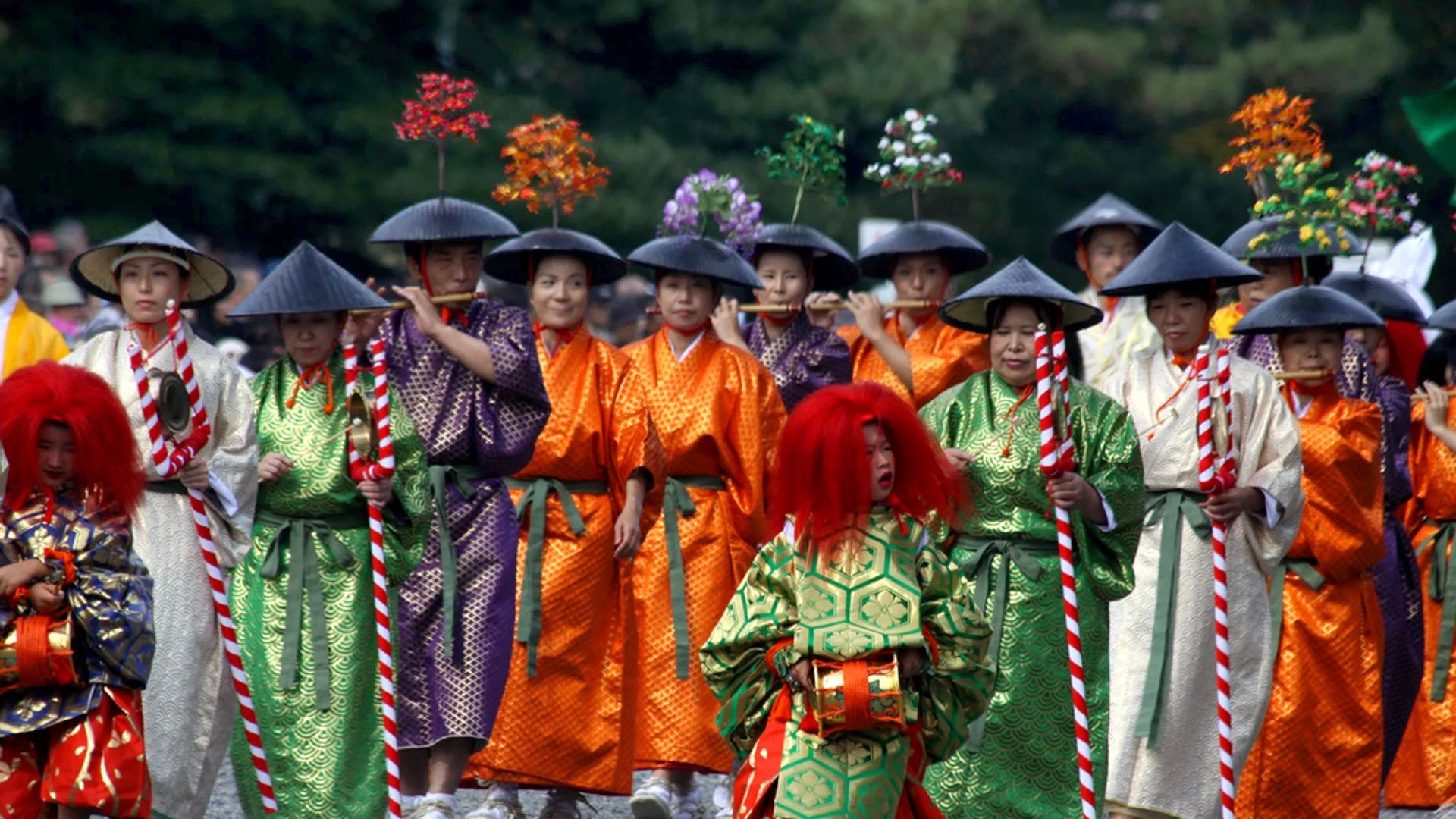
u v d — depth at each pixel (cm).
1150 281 2217
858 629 1678
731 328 2756
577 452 2439
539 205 2525
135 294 2117
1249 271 2220
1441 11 7794
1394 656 2575
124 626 1758
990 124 7756
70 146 5872
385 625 1989
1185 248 2239
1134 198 7731
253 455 2108
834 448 1669
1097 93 7750
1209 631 2222
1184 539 2230
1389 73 7575
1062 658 2086
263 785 1977
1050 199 7656
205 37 5969
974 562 2094
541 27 6700
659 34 6669
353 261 6344
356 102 6062
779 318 2800
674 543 2558
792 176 2872
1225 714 2009
